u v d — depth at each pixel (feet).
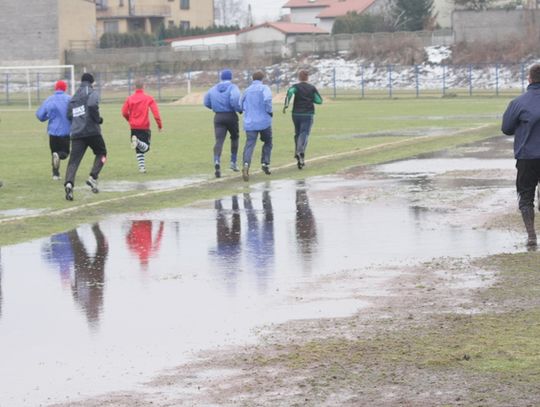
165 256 90.79
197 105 497.46
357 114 352.49
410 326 64.85
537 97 90.79
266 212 117.29
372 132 254.88
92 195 136.98
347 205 121.39
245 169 149.69
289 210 118.42
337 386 53.16
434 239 96.37
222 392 52.75
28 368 57.62
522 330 63.16
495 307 69.41
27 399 52.26
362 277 80.12
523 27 630.74
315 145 215.10
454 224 104.99
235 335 63.87
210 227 106.93
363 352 59.16
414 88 610.65
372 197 128.06
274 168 168.35
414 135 241.55
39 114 156.25
